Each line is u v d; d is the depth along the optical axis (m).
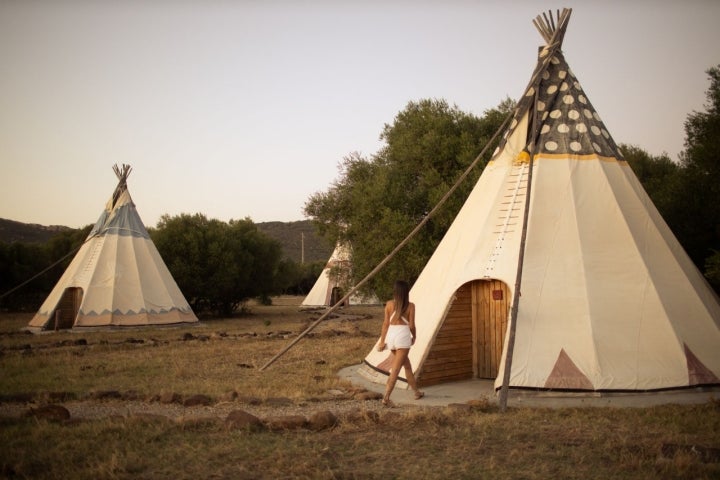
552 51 10.66
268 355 13.23
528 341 8.12
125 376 10.14
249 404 7.56
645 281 8.62
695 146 13.01
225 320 27.08
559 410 6.97
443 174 18.55
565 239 8.98
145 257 22.19
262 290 33.59
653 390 7.69
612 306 8.40
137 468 4.79
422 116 19.45
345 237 20.44
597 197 9.39
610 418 6.59
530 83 10.48
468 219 10.28
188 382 9.43
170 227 30.16
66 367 11.20
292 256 83.69
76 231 35.31
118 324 20.06
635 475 4.65
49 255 34.03
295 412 7.10
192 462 4.96
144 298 21.05
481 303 9.83
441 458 5.13
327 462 4.97
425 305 9.75
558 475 4.68
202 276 29.66
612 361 7.89
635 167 19.95
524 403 7.44
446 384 9.21
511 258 8.97
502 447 5.46
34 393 8.04
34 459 4.95
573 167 9.67
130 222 22.58
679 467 4.73
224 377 10.05
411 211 18.41
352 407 7.43
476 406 7.01
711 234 13.44
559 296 8.48
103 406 7.42
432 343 9.12
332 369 10.99
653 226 9.36
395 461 5.04
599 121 10.39
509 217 9.48
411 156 18.91
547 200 9.39
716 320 8.74
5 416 6.58
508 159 10.35
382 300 18.44
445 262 10.09
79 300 21.22
